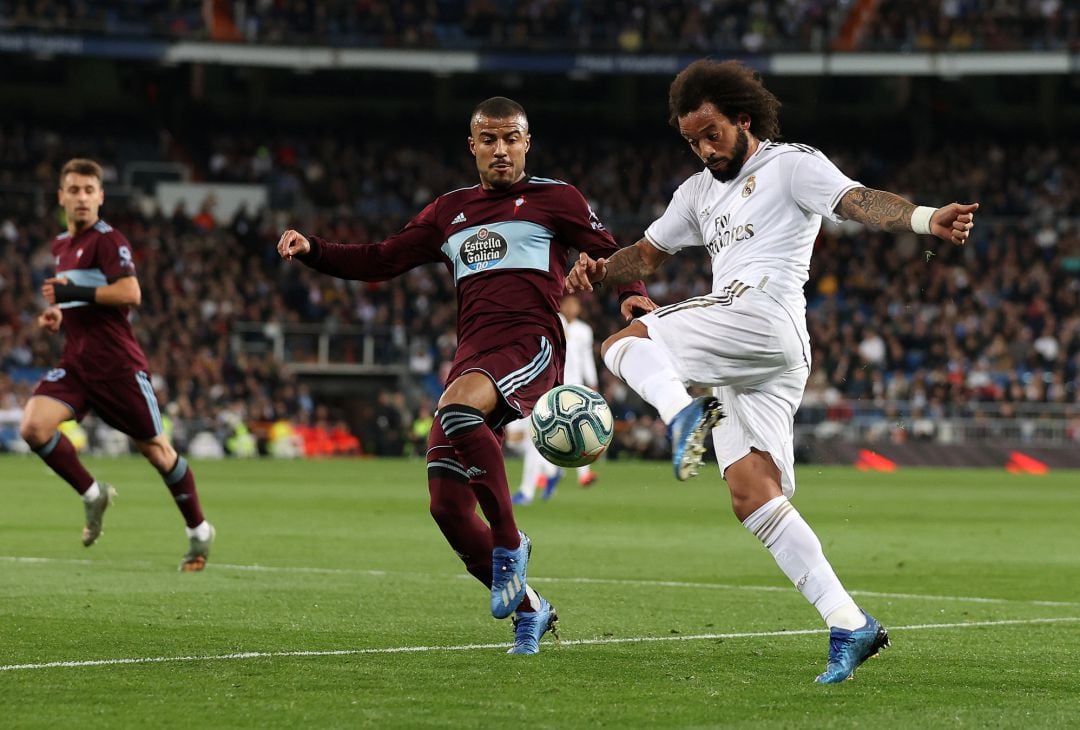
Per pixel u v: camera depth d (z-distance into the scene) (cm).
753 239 716
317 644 796
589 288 785
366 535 1612
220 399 4253
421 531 1670
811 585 699
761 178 718
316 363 4647
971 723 590
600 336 4600
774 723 584
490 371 746
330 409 4772
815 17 5356
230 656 748
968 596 1102
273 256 4959
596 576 1218
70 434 3969
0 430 3950
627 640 827
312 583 1117
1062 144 5678
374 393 4731
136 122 5459
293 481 2828
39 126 5356
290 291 4822
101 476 2870
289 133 5575
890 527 1873
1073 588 1165
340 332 4681
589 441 694
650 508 2167
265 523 1783
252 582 1119
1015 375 4606
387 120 5644
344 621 895
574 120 5709
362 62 5056
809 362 733
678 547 1509
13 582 1096
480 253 777
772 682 686
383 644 799
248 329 4612
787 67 5072
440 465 753
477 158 784
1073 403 4588
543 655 763
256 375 4381
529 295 774
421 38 5181
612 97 5719
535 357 764
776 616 946
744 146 724
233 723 574
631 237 5409
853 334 4784
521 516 1978
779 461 728
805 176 702
